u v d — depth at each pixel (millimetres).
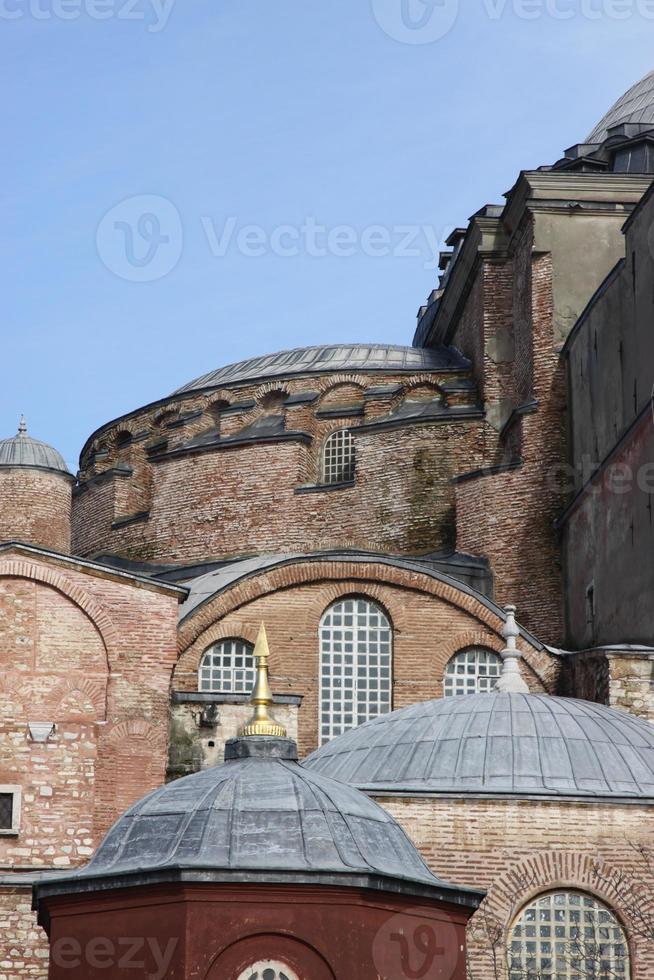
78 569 45344
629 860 37156
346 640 50312
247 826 29719
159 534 62375
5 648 44625
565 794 37562
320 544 59500
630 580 47750
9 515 64375
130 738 44500
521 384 57344
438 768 38781
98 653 44906
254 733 32312
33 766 43875
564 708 40469
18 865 43000
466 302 62625
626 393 49500
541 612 53812
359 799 31562
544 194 56531
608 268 56281
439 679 49875
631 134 66875
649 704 45531
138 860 29438
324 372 62531
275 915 28312
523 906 36938
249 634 50125
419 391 61156
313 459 61406
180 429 64562
